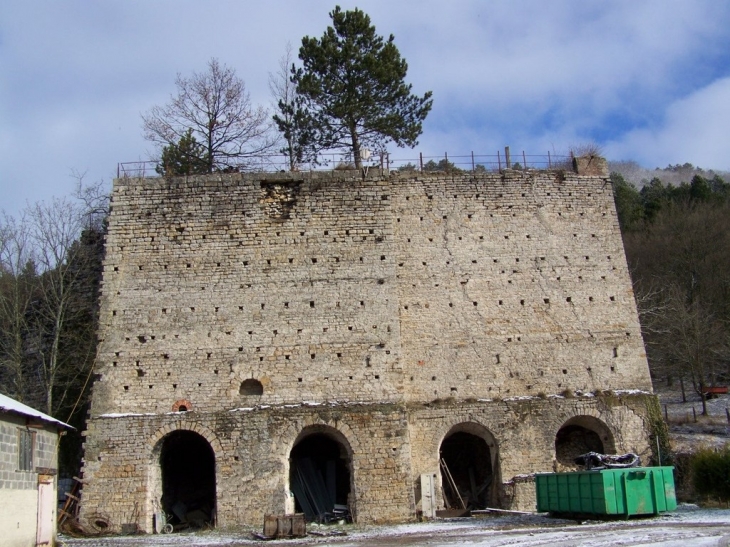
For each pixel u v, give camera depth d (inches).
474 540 868.0
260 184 1352.1
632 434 1312.7
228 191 1344.7
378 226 1342.3
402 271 1371.8
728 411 1700.3
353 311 1296.8
